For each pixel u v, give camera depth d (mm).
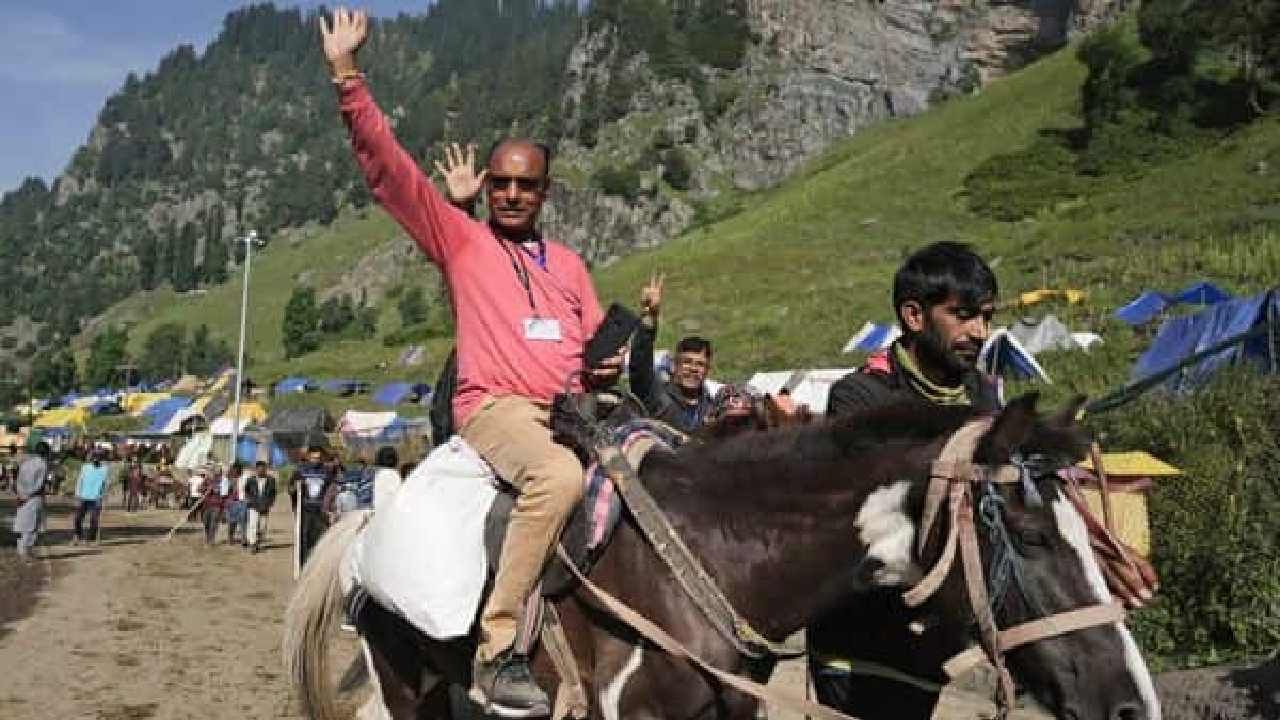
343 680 4660
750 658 3332
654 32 129875
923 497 3027
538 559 3420
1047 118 67812
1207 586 8133
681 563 3283
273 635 11047
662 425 3793
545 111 142875
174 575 16156
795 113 114500
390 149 3572
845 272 50625
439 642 3932
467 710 4457
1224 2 55969
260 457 40969
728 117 119562
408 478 4008
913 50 112500
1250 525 8211
